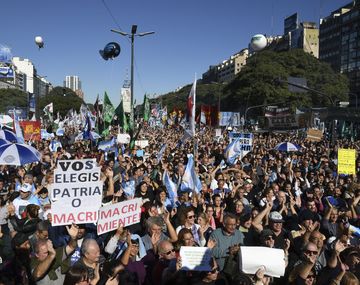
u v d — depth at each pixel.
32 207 6.96
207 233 7.06
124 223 5.79
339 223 7.82
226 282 5.32
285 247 6.27
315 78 82.31
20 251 5.60
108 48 18.08
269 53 86.31
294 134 42.25
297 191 11.21
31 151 10.72
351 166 12.44
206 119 29.66
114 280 5.05
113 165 11.95
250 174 13.50
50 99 91.38
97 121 20.31
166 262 5.63
